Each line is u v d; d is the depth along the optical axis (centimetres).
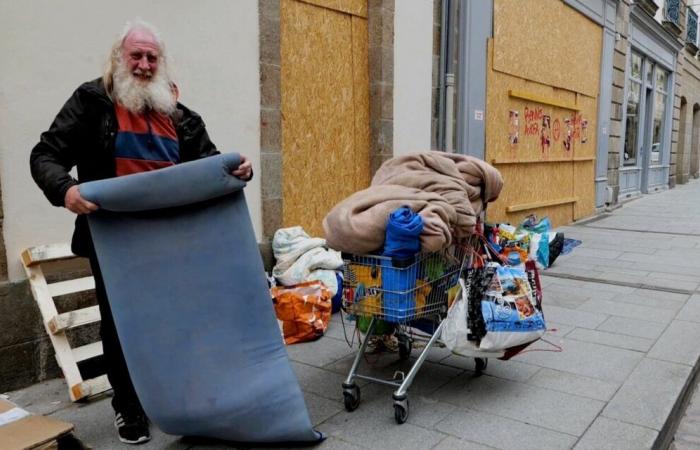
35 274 347
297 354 411
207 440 292
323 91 572
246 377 270
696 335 454
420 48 673
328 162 585
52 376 364
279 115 508
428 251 309
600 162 1237
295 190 551
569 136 1088
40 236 357
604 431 301
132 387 289
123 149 266
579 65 1096
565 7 1014
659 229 1036
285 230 502
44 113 356
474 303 320
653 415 319
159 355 262
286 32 528
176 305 263
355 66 607
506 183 884
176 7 422
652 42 1634
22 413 269
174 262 262
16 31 340
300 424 276
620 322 488
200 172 253
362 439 294
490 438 295
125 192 245
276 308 435
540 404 333
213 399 266
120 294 258
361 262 325
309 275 483
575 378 370
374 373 378
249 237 274
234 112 469
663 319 497
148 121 271
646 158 1755
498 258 365
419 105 682
